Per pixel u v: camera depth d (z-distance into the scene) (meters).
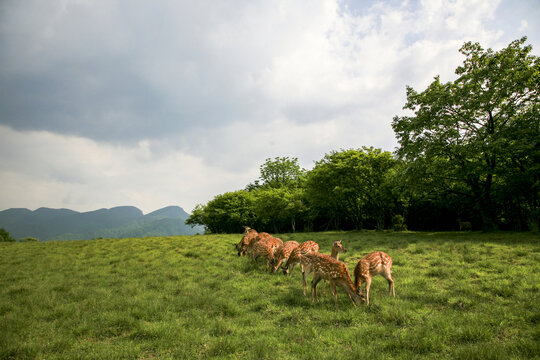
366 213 37.62
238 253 14.98
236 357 4.38
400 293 7.21
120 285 9.20
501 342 4.41
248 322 5.87
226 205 52.91
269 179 55.12
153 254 15.89
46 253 16.78
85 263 13.53
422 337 4.57
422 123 22.31
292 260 9.74
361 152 31.16
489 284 7.45
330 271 6.70
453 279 8.20
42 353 4.61
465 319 5.26
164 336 5.15
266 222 45.97
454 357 4.02
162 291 8.36
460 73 22.23
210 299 7.18
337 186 30.00
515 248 12.18
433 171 21.11
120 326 5.69
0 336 5.07
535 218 21.70
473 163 20.38
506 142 18.28
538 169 18.38
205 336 5.11
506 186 21.36
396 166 27.95
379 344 4.52
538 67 18.72
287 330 5.31
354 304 6.53
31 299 7.43
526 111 19.83
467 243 14.66
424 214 35.12
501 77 19.47
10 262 13.86
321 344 4.70
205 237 27.08
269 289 8.29
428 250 13.46
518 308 5.65
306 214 42.44
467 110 20.97
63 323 5.84
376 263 7.00
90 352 4.60
